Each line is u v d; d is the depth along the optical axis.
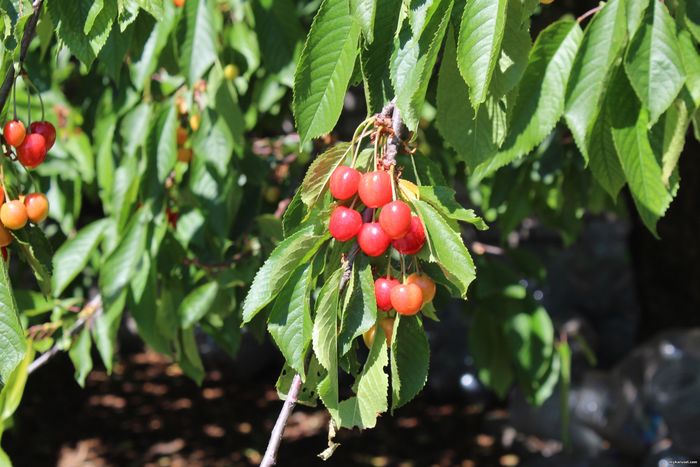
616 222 6.06
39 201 1.40
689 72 1.35
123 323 6.79
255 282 1.29
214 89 1.87
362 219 1.31
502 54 1.33
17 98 2.12
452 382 5.88
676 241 4.09
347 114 4.18
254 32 1.97
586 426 4.67
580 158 2.22
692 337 4.27
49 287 1.47
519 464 4.91
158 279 2.04
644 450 4.34
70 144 2.24
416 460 5.08
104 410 5.75
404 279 1.31
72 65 2.71
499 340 2.38
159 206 1.85
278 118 2.62
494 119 1.35
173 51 1.85
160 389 6.17
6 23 1.35
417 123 1.30
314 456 5.13
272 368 6.47
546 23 3.06
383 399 1.31
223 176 1.94
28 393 5.86
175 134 1.86
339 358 1.32
